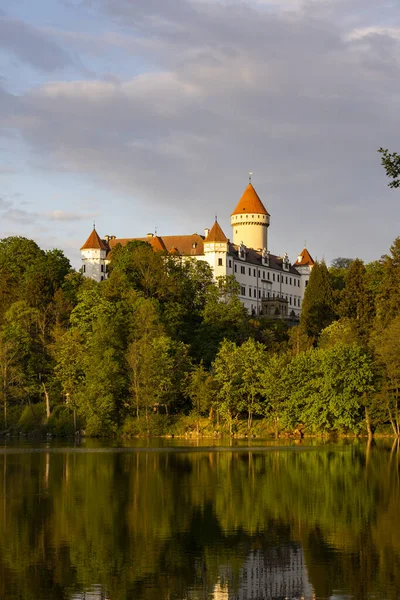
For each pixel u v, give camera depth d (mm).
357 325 140250
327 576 40219
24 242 182125
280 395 118812
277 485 68625
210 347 147875
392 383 114188
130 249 194125
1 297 157500
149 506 58281
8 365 129875
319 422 114375
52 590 38188
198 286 180750
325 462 86000
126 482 70750
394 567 41656
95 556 43750
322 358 116688
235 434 122938
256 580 39500
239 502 60062
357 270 156875
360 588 38375
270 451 98438
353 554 44219
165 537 48125
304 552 44656
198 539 47625
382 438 116250
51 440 118750
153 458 90875
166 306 155375
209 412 127750
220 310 159875
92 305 145125
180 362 131125
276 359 123188
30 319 144875
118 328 133625
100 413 120438
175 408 133500
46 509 57125
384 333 117000
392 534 48938
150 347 125812
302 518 53781
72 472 77812
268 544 46406
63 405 131125
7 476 74812
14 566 41875
